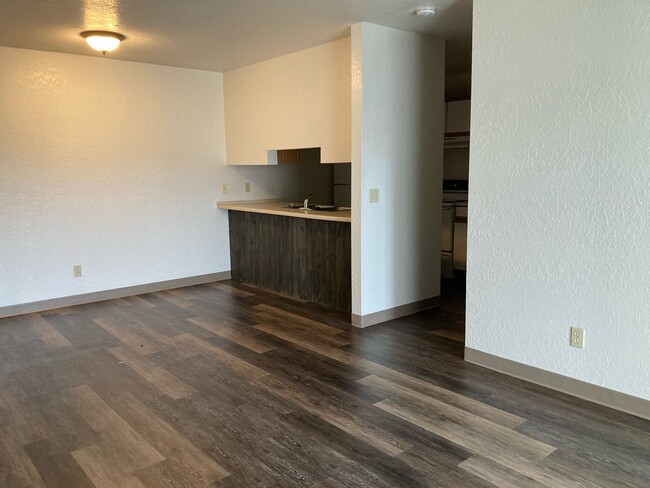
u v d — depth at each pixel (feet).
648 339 8.41
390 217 13.96
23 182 14.85
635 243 8.39
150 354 11.86
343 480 7.02
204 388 10.03
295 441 8.05
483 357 10.89
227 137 19.07
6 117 14.39
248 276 19.16
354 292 13.74
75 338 13.01
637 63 8.10
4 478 7.16
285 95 16.01
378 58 12.96
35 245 15.25
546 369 9.83
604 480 6.94
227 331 13.50
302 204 18.84
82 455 7.72
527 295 9.94
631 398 8.72
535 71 9.36
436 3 10.97
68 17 11.56
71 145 15.64
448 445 7.88
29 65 14.67
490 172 10.24
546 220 9.48
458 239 19.38
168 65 17.31
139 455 7.71
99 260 16.60
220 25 12.43
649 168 8.12
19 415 8.99
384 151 13.50
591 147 8.75
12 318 14.76
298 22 12.29
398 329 13.56
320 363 11.23
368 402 9.36
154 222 17.72
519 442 7.92
